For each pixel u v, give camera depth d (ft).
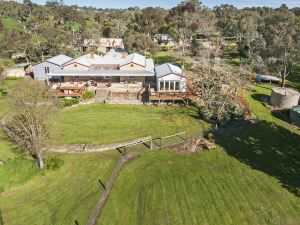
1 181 100.42
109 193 96.53
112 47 336.90
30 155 115.75
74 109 162.30
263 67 214.07
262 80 212.02
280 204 90.99
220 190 97.45
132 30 402.11
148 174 106.01
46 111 125.49
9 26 426.51
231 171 107.24
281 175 105.09
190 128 140.56
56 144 124.77
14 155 115.14
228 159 114.73
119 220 85.61
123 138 130.31
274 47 195.52
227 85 163.02
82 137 131.03
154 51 284.61
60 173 106.63
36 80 206.80
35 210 89.56
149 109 163.02
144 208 90.07
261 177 103.71
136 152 119.65
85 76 197.36
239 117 146.10
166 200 93.20
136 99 175.42
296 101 165.37
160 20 397.39
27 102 120.67
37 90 140.05
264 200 92.68
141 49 280.92
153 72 194.49
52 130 135.23
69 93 173.58
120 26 433.07
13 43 254.47
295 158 115.85
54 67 208.64
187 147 123.13
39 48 267.39
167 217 86.43
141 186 99.76
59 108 145.79
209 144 122.72
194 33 361.51
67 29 432.25
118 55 225.76
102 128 139.95
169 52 314.55
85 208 89.97
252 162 112.88
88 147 122.52
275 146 124.67
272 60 200.03
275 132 136.77
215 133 135.44
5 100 166.91
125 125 143.33
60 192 97.14
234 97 160.15
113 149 122.52
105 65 204.64
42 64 207.92
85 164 111.75
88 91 178.91
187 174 105.70
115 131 137.08
